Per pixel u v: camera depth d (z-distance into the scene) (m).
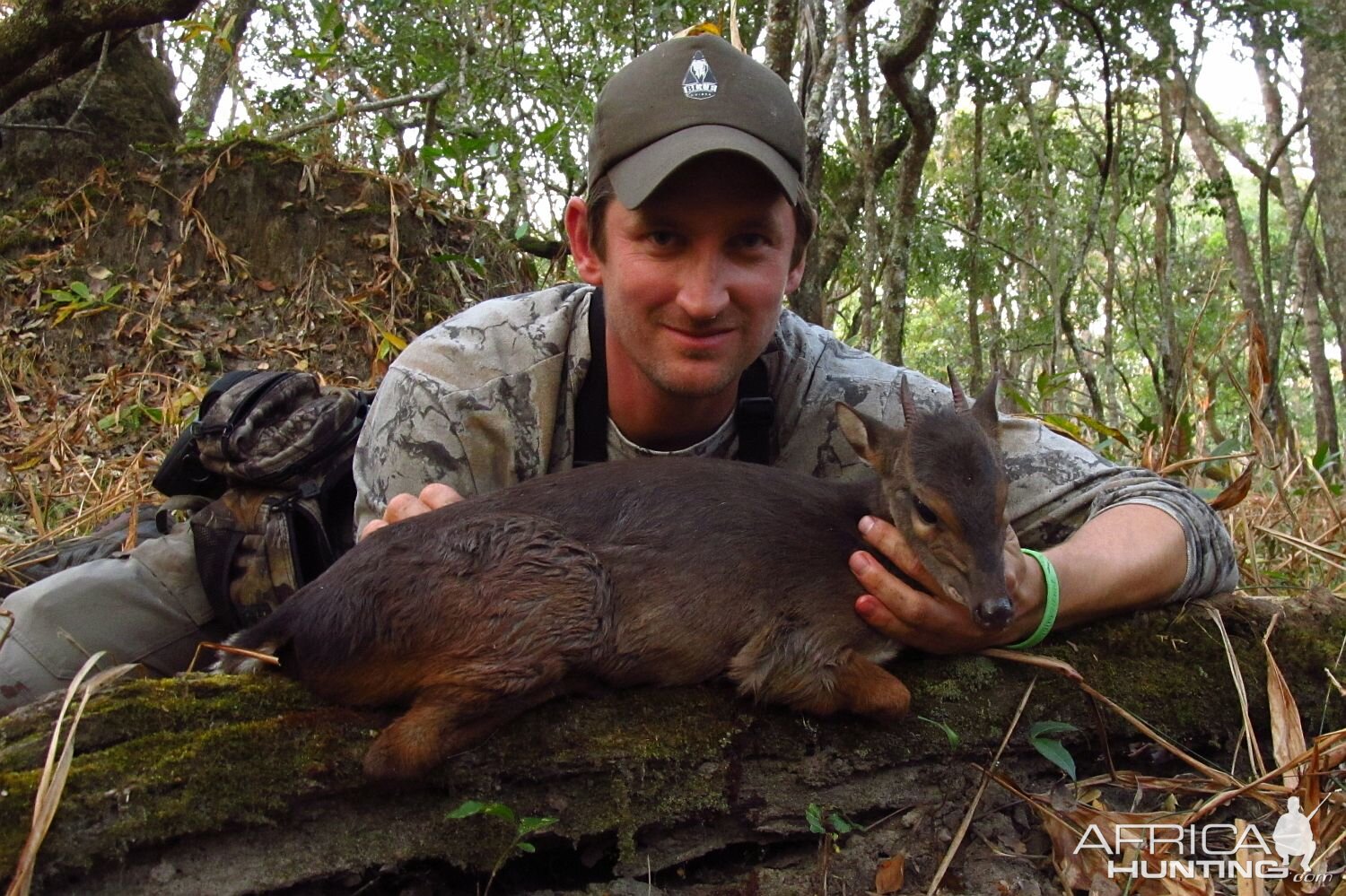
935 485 0.86
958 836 0.87
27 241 2.14
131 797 0.72
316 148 2.32
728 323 0.91
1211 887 0.81
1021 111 3.60
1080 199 3.70
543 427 1.01
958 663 0.92
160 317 2.05
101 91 2.30
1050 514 0.99
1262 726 0.99
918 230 2.96
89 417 1.82
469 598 0.79
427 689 0.79
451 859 0.80
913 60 1.98
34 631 0.99
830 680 0.87
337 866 0.78
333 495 1.09
